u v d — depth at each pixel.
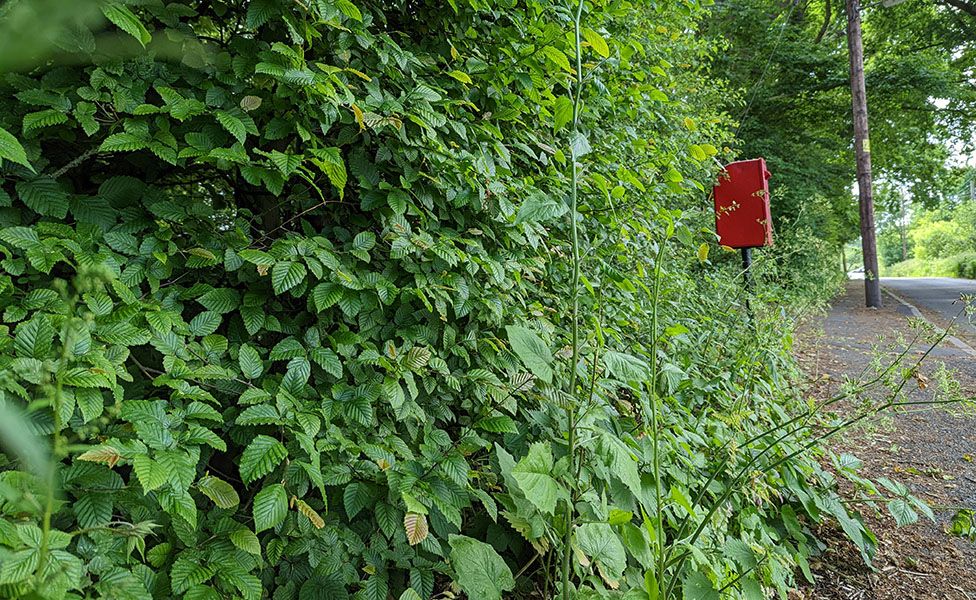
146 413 1.23
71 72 1.39
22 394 1.04
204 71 1.55
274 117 1.66
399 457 1.71
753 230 4.45
